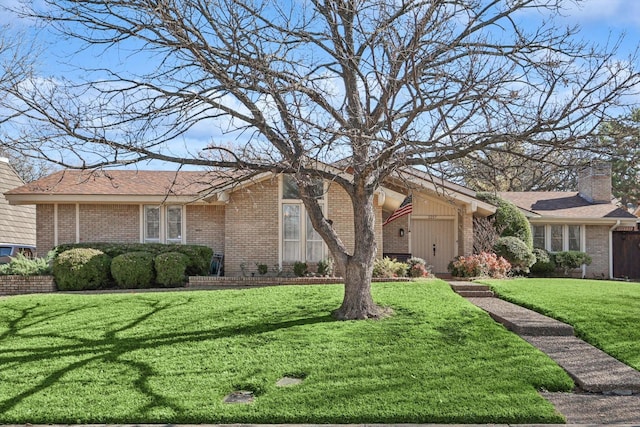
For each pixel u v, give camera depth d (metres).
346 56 9.37
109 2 9.21
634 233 25.09
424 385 7.29
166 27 8.87
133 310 12.04
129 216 20.59
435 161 9.75
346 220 18.83
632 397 7.18
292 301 12.58
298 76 9.43
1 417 6.52
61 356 8.81
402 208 18.70
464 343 9.14
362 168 10.21
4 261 21.28
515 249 20.08
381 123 9.72
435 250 22.02
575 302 12.55
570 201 25.53
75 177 21.03
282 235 19.09
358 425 6.25
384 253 21.67
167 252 17.80
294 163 9.67
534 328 10.25
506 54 9.62
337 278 17.14
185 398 7.00
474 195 20.75
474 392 7.04
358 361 8.27
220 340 9.47
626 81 8.56
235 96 9.98
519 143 9.65
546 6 10.09
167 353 8.84
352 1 9.51
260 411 6.54
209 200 19.39
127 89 9.66
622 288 15.24
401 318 10.73
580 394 7.30
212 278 17.41
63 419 6.50
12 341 9.84
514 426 6.14
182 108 9.64
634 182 34.53
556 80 9.32
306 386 7.32
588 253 23.89
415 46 8.78
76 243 19.09
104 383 7.58
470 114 9.01
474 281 16.92
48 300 13.32
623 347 9.16
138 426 6.34
